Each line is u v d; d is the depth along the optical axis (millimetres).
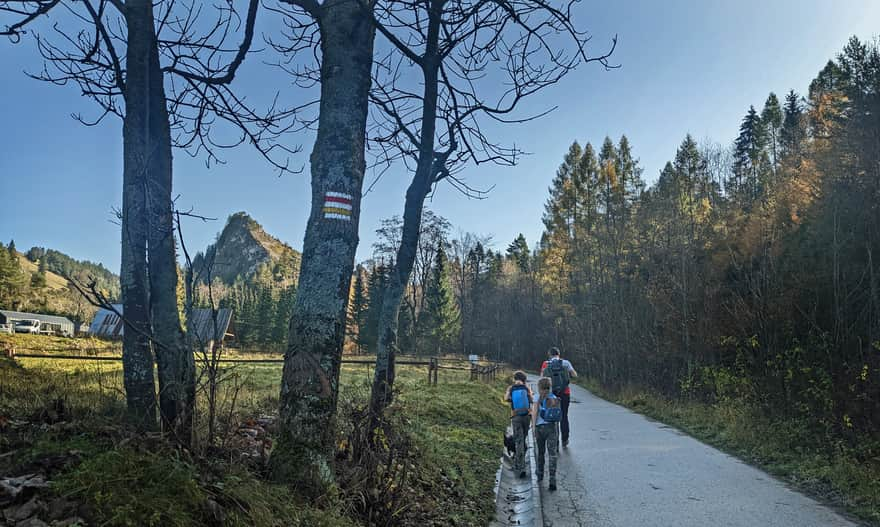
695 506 7562
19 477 3018
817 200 15180
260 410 7551
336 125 5141
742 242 20922
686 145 43500
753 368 16719
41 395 5371
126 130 4730
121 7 4828
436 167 8359
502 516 7234
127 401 4543
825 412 12055
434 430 11258
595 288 41562
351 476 5094
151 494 2967
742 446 12477
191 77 5918
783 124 44125
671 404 21453
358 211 5176
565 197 51812
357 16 5305
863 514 7141
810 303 14414
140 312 4562
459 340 75062
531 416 9992
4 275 87000
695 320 22578
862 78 13930
